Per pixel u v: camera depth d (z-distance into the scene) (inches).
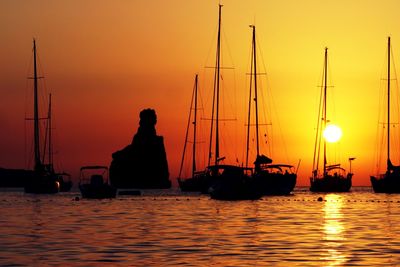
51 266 2369.6
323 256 2578.7
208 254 2632.9
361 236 3208.7
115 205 5821.9
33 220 4156.0
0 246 2859.3
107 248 2800.2
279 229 3535.9
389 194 7829.7
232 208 5251.0
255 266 2369.6
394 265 2388.0
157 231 3449.8
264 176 6860.2
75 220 4153.5
